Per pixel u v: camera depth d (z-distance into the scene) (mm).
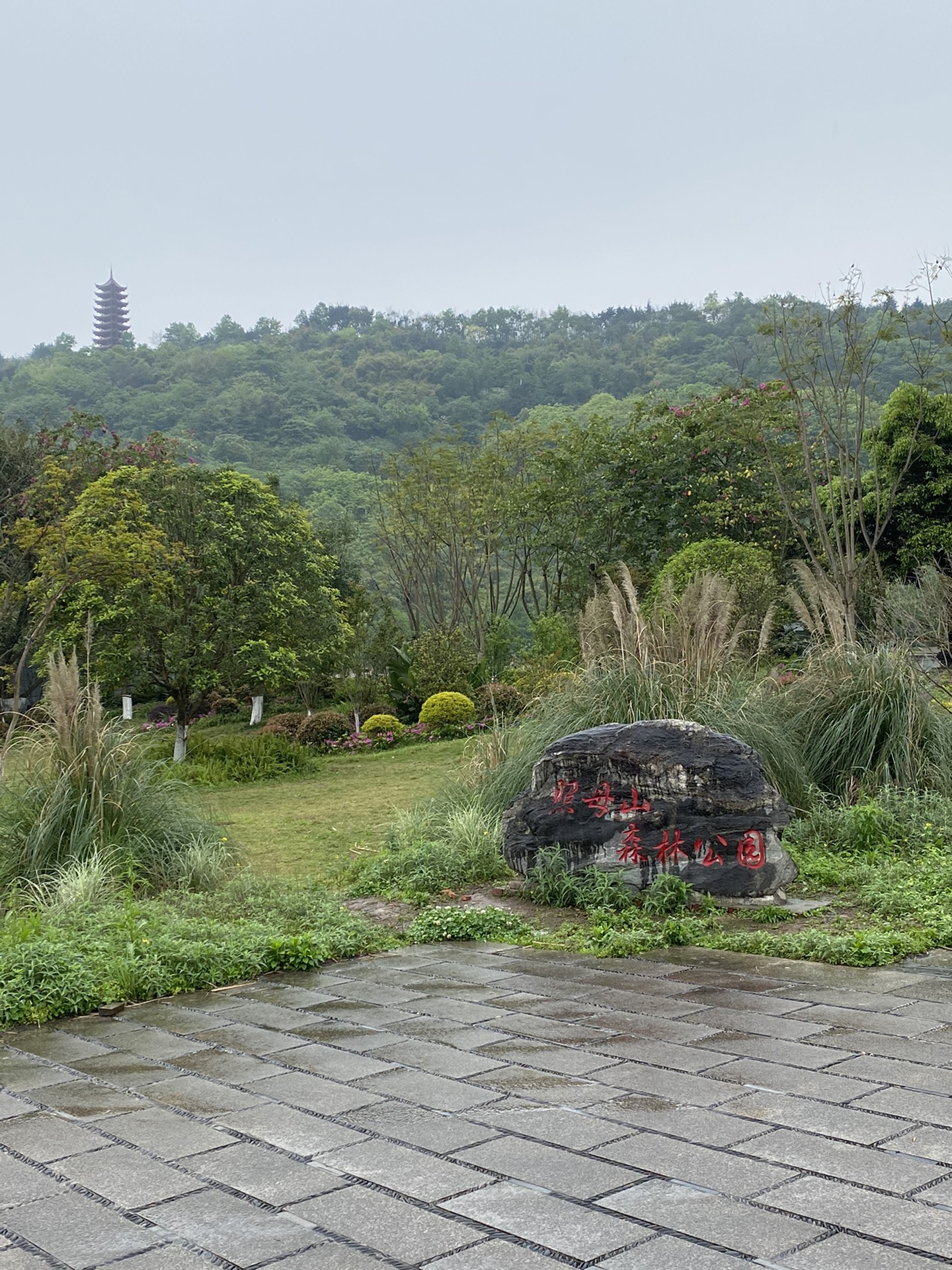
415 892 7688
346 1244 2828
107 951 5762
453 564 34594
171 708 29453
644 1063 4109
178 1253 2807
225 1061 4328
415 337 116188
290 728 21469
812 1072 3943
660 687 9227
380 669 23953
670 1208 2943
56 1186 3205
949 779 8797
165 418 90625
